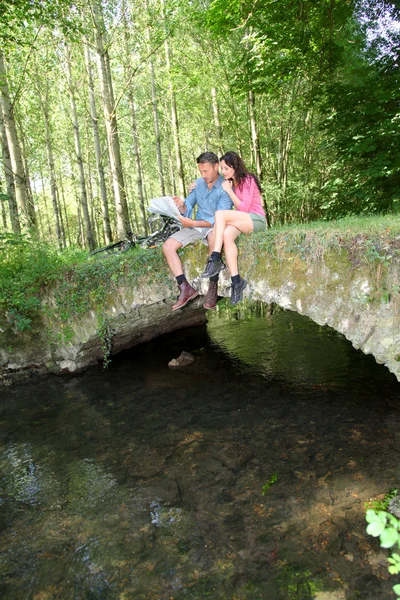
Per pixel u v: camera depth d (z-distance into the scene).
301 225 4.93
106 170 12.38
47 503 3.32
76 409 5.04
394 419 4.23
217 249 4.17
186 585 2.45
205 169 4.30
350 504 3.00
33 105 15.37
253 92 10.03
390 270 3.79
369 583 2.35
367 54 7.96
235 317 9.38
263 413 4.60
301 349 6.69
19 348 6.09
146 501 3.26
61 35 11.36
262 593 2.36
